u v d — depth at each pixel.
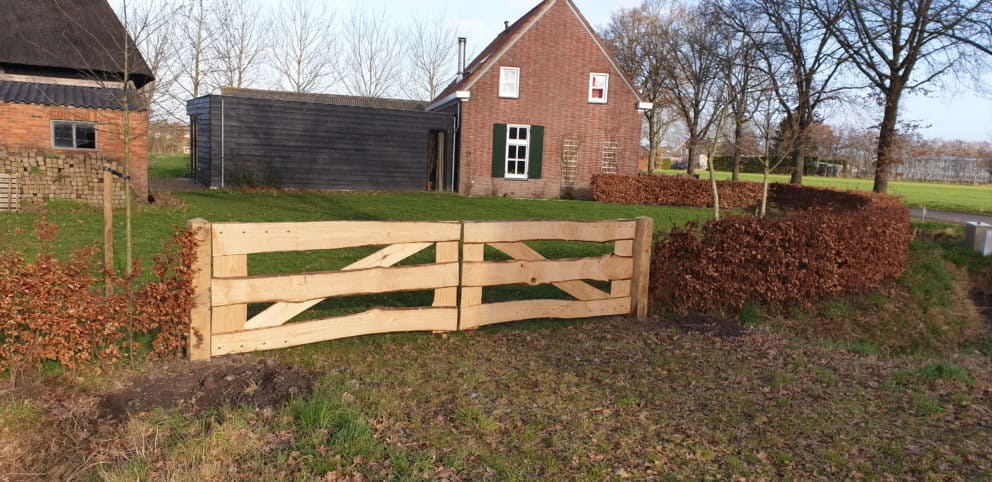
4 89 15.91
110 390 4.41
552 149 25.19
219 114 20.25
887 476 3.67
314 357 5.40
